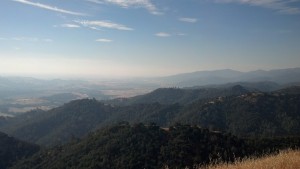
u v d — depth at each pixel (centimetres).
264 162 879
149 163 4244
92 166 4659
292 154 980
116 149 5016
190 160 3872
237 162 961
